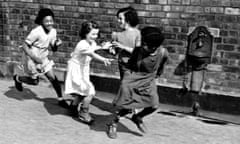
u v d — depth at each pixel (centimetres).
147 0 537
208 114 526
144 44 381
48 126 454
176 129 472
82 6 587
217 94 513
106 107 553
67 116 497
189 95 534
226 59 503
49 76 518
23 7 631
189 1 510
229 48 498
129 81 399
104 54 588
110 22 571
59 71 625
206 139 442
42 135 423
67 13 602
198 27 502
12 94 581
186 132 463
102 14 574
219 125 495
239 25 486
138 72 402
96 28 443
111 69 588
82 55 448
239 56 495
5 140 401
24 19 637
